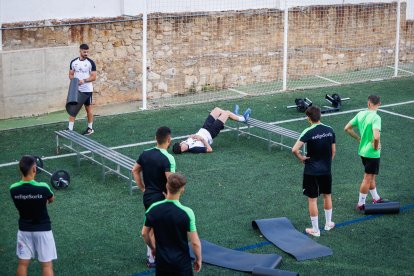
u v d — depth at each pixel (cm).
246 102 1808
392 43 2262
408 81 2056
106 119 1647
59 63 1705
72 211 1114
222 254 961
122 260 955
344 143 1471
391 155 1396
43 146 1445
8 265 934
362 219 1098
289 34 2056
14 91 1648
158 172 888
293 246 991
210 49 1936
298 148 1010
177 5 1884
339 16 2127
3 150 1409
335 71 2175
